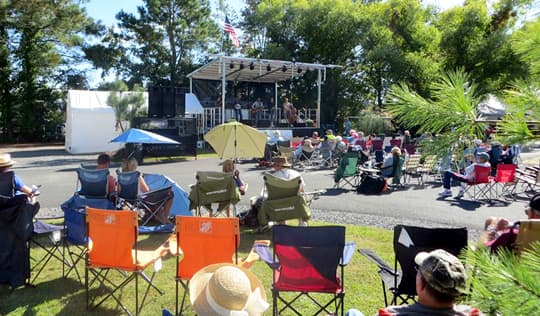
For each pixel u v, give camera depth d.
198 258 3.45
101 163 6.16
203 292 2.28
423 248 3.15
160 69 33.56
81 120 19.97
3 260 3.82
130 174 5.82
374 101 29.94
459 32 24.41
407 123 1.39
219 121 21.23
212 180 5.86
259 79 23.81
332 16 26.70
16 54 27.39
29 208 3.88
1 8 24.08
